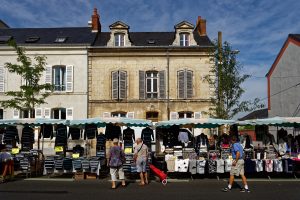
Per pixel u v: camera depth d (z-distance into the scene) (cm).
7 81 2347
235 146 1086
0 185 1196
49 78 2352
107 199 937
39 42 2445
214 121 1438
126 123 1466
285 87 2609
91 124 1510
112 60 2373
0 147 1374
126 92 2359
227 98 1988
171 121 1469
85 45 2359
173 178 1404
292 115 2492
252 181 1305
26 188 1130
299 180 1327
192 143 1709
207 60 2359
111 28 2400
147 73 2397
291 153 1545
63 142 1479
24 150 1519
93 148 2250
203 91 2352
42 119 1468
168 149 1499
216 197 969
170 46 2353
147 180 1273
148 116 2367
